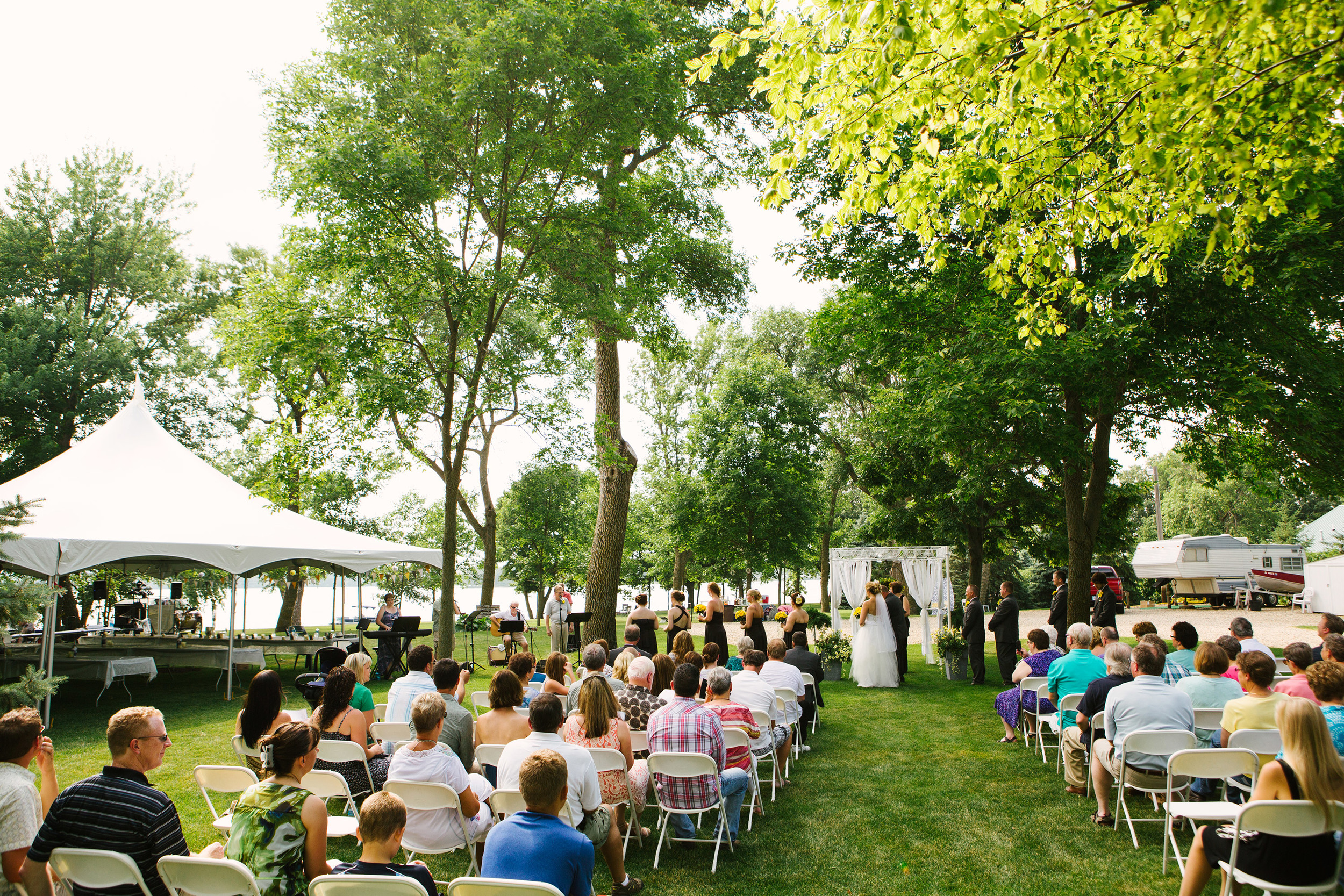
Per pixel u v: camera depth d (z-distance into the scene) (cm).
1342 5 413
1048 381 1104
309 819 331
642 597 1344
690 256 1659
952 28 454
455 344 1120
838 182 1340
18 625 521
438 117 1049
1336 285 1107
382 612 1562
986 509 2338
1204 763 465
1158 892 459
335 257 1061
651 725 541
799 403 2912
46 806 379
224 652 1361
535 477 3017
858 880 488
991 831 570
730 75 1587
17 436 2162
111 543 1023
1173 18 445
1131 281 1090
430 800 441
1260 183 587
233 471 2427
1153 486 4106
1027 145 571
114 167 2431
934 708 1067
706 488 2878
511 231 1155
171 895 325
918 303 1352
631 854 542
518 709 586
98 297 2466
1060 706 700
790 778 725
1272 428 1182
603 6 1062
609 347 1648
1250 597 3328
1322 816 349
